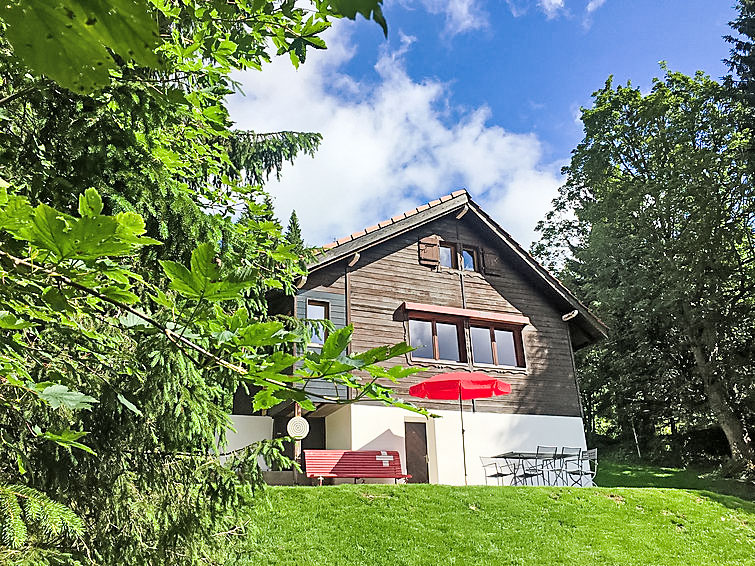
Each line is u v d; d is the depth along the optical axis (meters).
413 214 15.63
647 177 24.81
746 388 20.84
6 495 1.54
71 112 2.66
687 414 22.73
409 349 1.01
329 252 14.23
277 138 9.50
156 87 2.07
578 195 29.11
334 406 13.73
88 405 1.25
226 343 1.07
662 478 19.44
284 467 5.41
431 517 10.63
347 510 10.55
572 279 28.12
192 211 3.75
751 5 22.70
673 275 21.42
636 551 10.09
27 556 2.85
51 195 2.51
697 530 11.23
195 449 5.03
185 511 4.75
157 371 3.87
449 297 15.80
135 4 0.56
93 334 1.47
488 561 9.38
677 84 25.19
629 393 24.92
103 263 1.01
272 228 2.87
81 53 0.58
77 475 4.12
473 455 14.67
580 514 11.30
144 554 4.48
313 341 13.45
